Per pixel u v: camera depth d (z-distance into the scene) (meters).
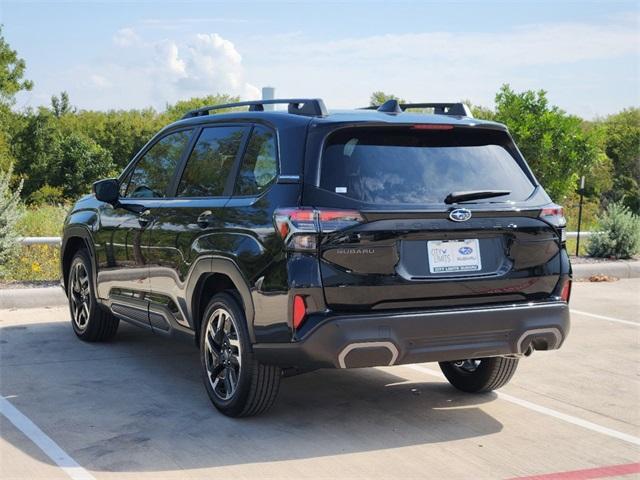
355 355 4.48
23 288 9.12
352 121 4.71
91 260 6.95
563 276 5.06
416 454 4.64
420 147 4.88
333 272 4.48
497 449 4.76
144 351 6.99
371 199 4.56
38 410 5.32
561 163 17.48
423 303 4.64
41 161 47.88
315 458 4.52
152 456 4.51
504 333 4.83
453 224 4.68
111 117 66.88
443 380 6.27
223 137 5.55
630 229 12.95
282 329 4.55
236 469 4.34
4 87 52.53
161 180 6.13
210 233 5.17
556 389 6.11
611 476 4.38
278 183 4.72
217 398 5.23
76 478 4.19
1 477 4.19
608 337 7.98
